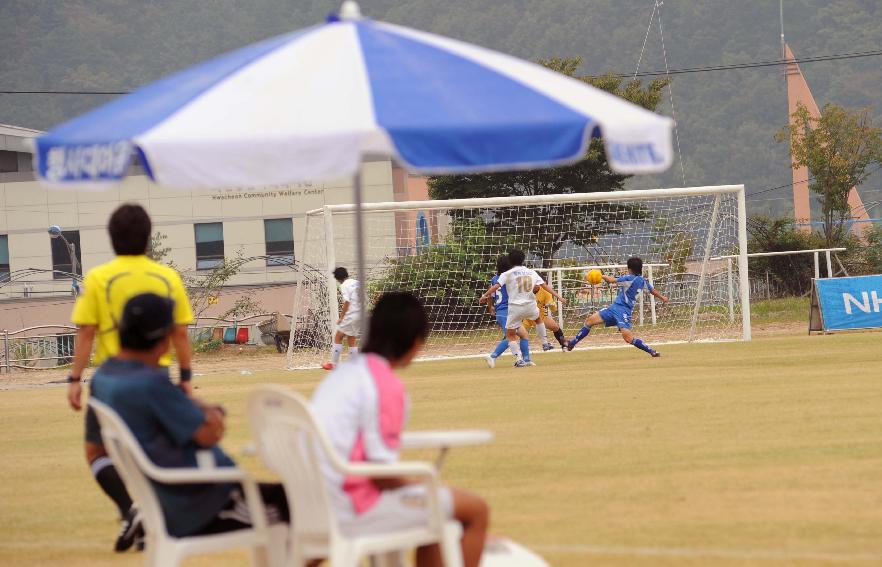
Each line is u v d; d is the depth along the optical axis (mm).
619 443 39062
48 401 69688
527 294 76000
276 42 20828
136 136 18172
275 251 177500
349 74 19047
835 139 175125
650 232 117750
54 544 27328
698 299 94250
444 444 20109
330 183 175000
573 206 147125
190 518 19594
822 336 92500
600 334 111125
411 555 24469
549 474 33781
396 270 119812
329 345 105062
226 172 17938
